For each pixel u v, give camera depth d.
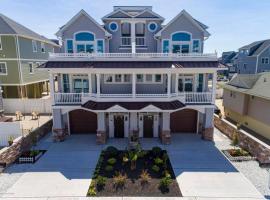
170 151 17.62
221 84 29.44
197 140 20.08
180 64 18.45
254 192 12.22
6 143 17.47
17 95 30.94
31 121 25.69
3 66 29.86
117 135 21.03
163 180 12.76
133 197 11.78
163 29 20.58
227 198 11.68
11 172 14.33
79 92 21.06
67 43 21.05
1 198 11.66
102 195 11.94
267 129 20.23
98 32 20.81
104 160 15.97
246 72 57.91
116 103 18.58
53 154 17.12
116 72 18.34
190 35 20.78
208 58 18.95
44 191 12.30
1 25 29.09
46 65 18.52
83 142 19.73
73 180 13.42
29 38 32.22
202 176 13.84
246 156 16.33
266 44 52.97
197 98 19.36
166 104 18.47
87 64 18.58
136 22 21.61
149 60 18.83
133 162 14.66
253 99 22.27
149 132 20.94
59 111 19.41
